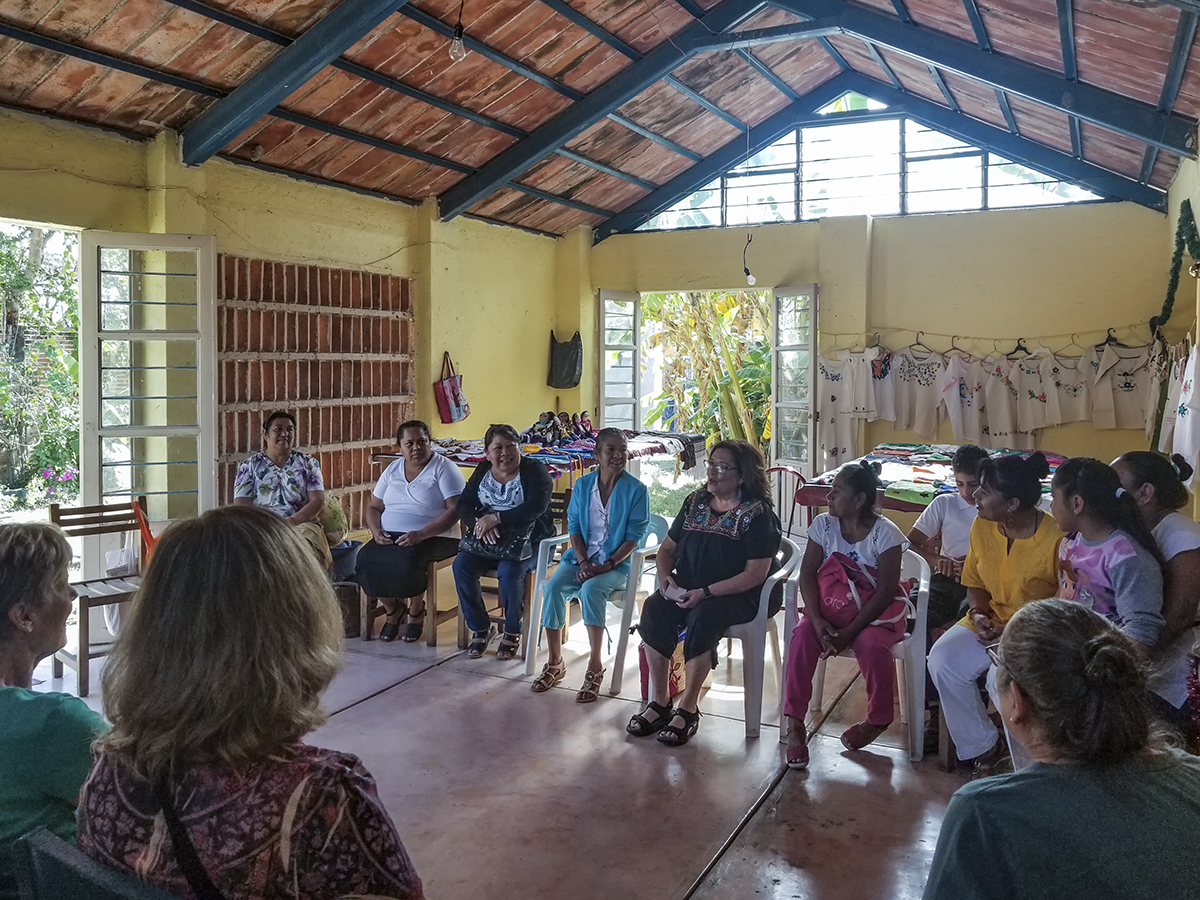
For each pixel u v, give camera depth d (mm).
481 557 4852
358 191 7484
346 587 5211
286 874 1152
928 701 3666
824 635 3523
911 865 2818
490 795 3279
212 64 5387
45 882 1261
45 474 9688
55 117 5379
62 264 10094
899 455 6355
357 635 5219
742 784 3371
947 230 8656
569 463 6172
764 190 9461
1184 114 5391
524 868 2807
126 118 5613
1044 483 4973
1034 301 8367
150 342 5754
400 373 8039
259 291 6680
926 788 3338
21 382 9641
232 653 1166
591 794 3287
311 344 7137
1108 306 8109
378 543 5066
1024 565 3303
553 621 4422
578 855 2879
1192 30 4086
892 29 6176
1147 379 7965
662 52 7059
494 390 9094
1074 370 8227
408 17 5637
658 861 2844
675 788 3338
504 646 4824
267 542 1241
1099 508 2818
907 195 8883
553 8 6086
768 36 6613
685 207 9859
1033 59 5637
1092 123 5930
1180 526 2838
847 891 2682
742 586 3758
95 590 4414
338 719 3971
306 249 7051
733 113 8758
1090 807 1348
